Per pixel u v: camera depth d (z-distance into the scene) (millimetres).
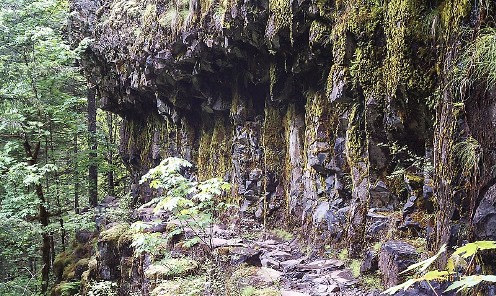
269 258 6949
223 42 8258
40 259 14898
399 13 4594
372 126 5613
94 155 17250
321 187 7512
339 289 5281
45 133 10805
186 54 9289
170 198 4508
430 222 4691
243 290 5285
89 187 17438
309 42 6504
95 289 7891
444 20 3896
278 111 9297
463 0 3383
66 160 15602
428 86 4398
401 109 4934
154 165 14453
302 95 8391
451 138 3410
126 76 12531
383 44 5316
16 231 10359
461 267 3082
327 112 7348
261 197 9305
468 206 3217
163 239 5227
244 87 9750
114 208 14031
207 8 8336
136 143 15820
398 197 5723
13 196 10562
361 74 5535
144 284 6809
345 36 5641
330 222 6914
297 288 5551
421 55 4395
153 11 10453
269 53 7992
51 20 12953
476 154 3072
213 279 5277
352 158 6410
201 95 10688
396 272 4266
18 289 11648
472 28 3254
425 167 4895
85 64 14898
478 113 3035
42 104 11336
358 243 6094
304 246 7582
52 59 11844
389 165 5754
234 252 6527
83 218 12727
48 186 13891
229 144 10766
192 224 5332
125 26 12055
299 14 6391
